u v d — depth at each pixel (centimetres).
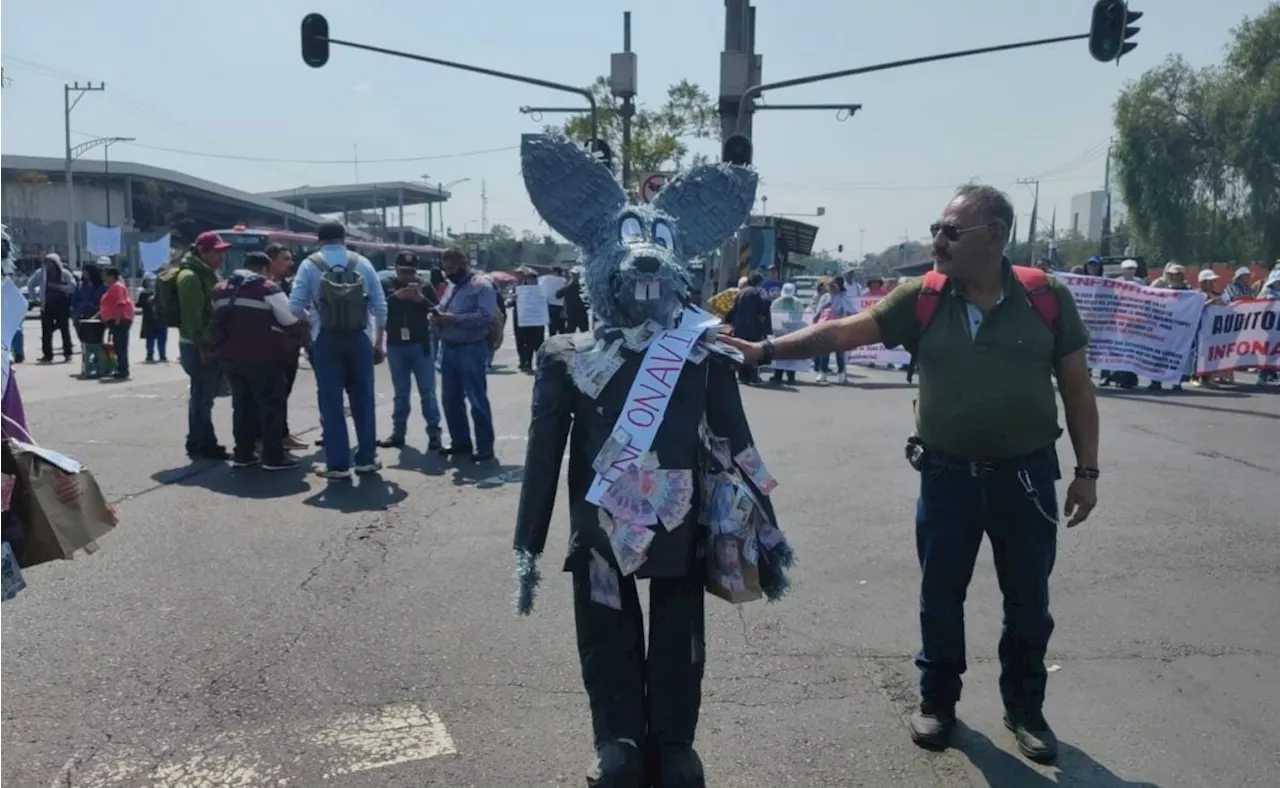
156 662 477
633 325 325
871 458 981
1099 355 1603
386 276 1115
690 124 2920
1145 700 448
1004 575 397
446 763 390
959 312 381
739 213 367
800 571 622
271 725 418
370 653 491
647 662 330
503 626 525
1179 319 1566
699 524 321
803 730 420
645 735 326
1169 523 731
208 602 556
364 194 9206
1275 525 727
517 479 854
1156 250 4591
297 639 507
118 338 1591
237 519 721
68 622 525
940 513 392
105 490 796
